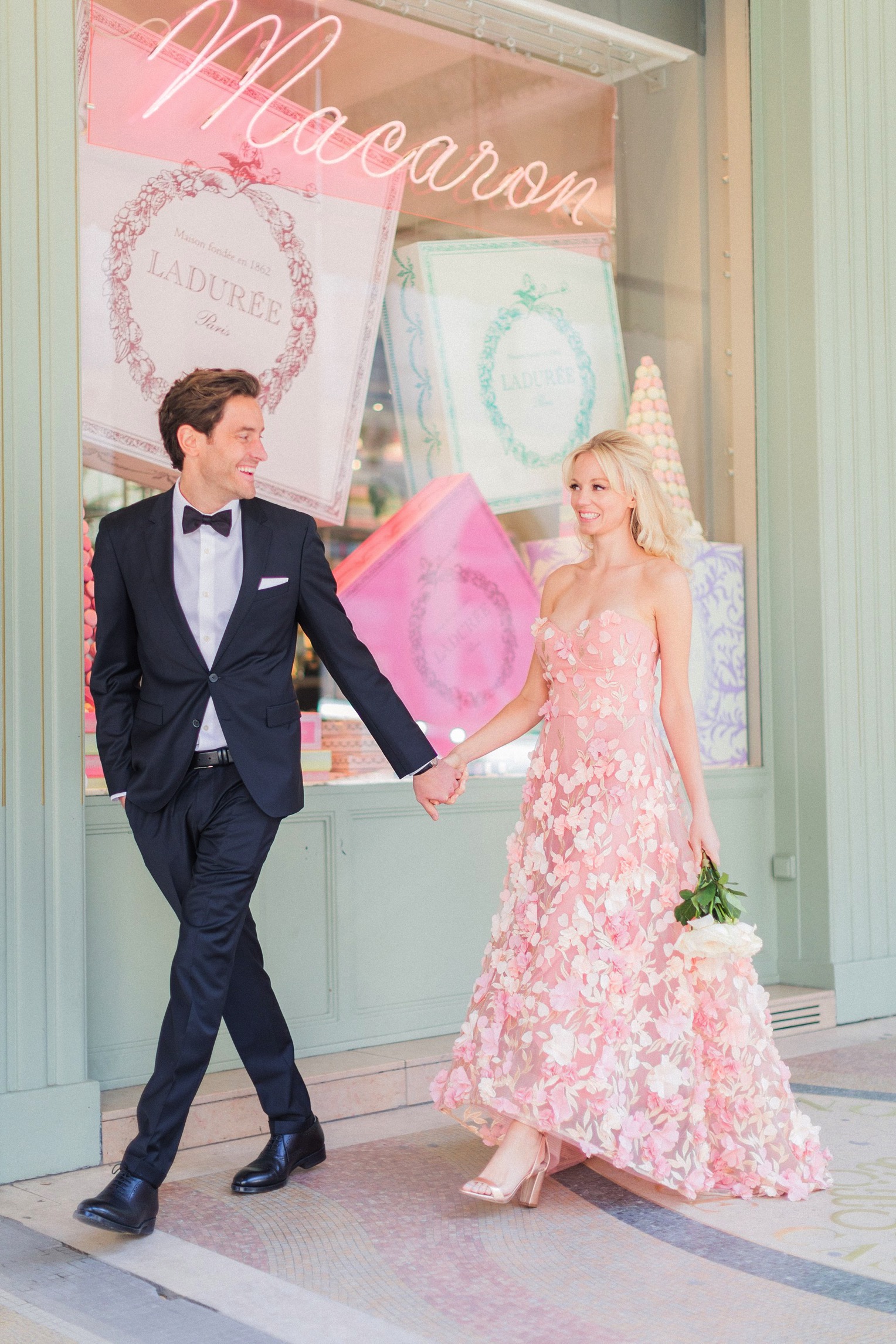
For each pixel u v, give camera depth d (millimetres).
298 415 3834
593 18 4430
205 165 3645
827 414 4512
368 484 3963
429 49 4137
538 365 4359
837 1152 2934
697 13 4676
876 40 4707
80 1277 2266
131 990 3137
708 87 4684
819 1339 1973
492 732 2922
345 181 3945
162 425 2646
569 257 4449
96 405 3406
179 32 3586
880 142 4688
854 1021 4438
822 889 4445
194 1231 2477
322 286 3887
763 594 4605
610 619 2740
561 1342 1979
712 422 4676
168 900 2643
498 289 4281
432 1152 2977
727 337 4695
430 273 4141
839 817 4484
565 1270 2271
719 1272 2250
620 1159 2512
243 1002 2705
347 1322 2066
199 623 2580
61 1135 2848
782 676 4555
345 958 3523
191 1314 2105
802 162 4496
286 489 3805
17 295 2902
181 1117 2416
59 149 2973
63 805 2912
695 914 2623
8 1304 2158
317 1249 2383
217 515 2594
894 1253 2326
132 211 3490
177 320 3574
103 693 2643
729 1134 2684
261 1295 2178
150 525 2619
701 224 4680
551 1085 2498
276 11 3787
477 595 4148
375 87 4008
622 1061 2574
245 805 2553
